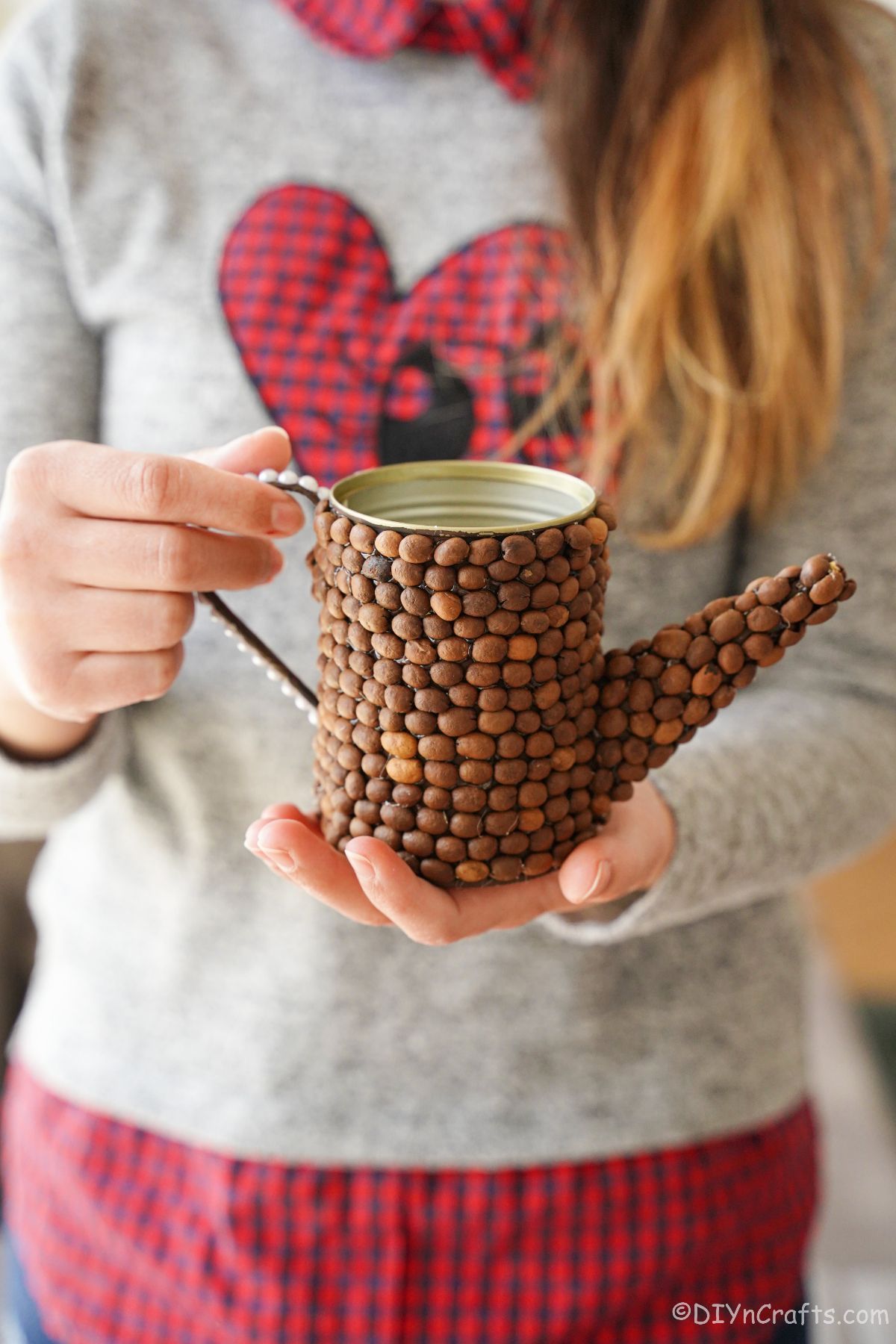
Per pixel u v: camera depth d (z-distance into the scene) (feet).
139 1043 2.20
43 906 2.36
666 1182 2.16
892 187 2.12
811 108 2.05
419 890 1.47
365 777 1.51
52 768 1.91
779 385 2.05
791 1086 2.32
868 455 2.13
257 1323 2.12
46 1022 2.31
